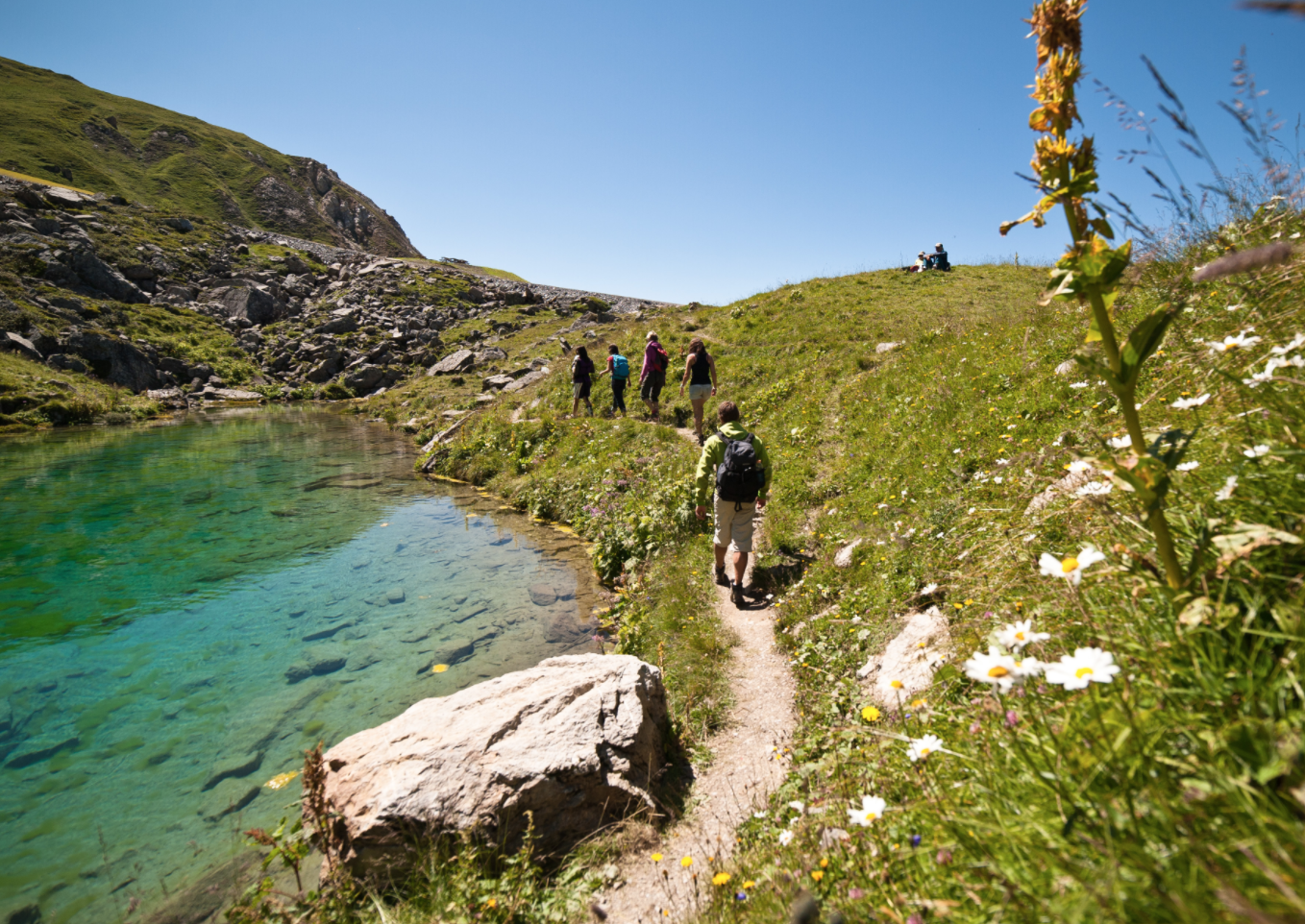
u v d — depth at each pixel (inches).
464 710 176.2
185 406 1315.2
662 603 293.3
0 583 354.9
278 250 2345.0
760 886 107.3
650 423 657.0
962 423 323.9
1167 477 62.3
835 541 295.4
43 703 238.4
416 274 2406.5
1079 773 59.1
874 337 721.0
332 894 136.2
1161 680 62.4
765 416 587.8
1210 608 59.8
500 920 130.8
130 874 161.8
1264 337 92.5
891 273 1055.6
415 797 147.9
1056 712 74.5
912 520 260.7
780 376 687.7
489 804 150.6
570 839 155.5
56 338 1267.2
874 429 410.9
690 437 594.9
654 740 185.5
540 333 1722.4
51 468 677.9
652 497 424.2
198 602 328.8
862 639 206.4
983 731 84.3
